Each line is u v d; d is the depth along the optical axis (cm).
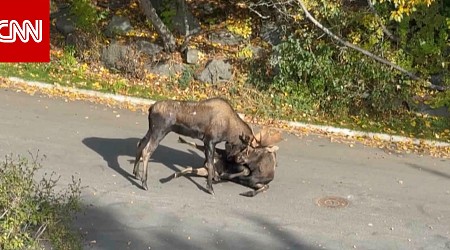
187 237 1000
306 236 1027
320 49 1644
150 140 1144
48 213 793
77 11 1814
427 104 1623
